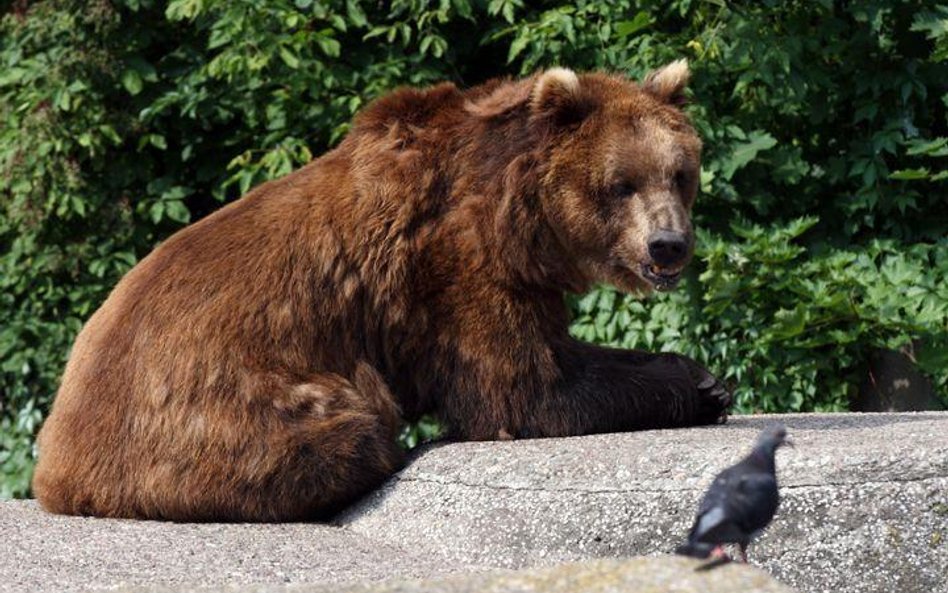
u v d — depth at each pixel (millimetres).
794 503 8492
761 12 15609
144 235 17047
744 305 14984
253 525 9891
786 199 15969
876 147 15477
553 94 10438
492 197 10438
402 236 10414
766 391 15055
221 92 16484
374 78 16109
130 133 16766
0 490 16562
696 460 8781
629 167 10328
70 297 16766
